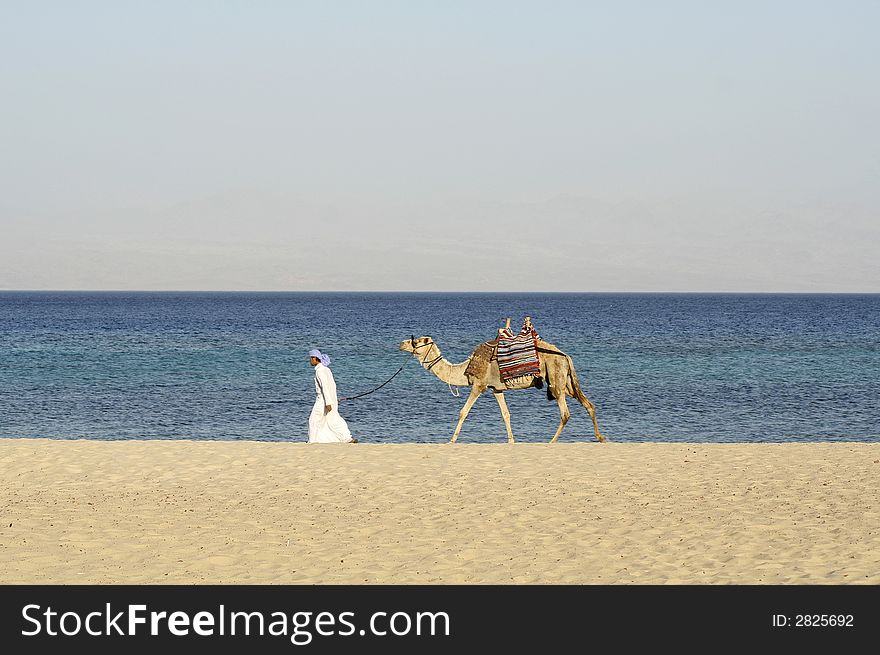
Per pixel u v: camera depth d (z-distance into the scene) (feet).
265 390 121.90
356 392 120.47
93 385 126.00
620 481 44.65
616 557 32.17
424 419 97.45
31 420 95.40
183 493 42.80
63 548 33.71
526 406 107.86
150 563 32.07
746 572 30.25
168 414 100.32
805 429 90.94
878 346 204.95
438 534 35.42
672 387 125.49
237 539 34.86
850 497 40.78
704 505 39.55
